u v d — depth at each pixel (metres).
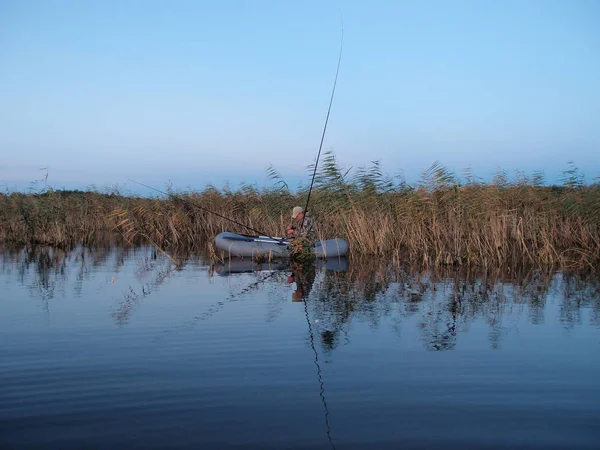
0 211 18.31
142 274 10.77
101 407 4.11
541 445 3.52
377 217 14.45
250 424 3.82
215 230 18.03
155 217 18.55
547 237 13.39
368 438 3.62
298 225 13.62
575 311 7.35
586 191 14.08
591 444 3.54
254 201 18.73
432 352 5.45
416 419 3.90
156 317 6.93
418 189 13.91
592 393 4.39
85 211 20.16
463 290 8.99
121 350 5.51
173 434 3.68
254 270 11.54
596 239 12.77
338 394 4.36
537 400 4.25
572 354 5.41
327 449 3.47
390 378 4.71
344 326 6.49
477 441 3.58
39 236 17.53
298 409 4.07
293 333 6.16
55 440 3.59
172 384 4.57
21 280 9.84
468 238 12.66
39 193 18.08
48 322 6.66
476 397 4.30
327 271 11.33
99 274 10.69
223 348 5.59
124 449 3.47
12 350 5.50
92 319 6.83
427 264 12.25
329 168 14.46
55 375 4.78
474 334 6.15
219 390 4.44
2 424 3.82
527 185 15.14
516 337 6.03
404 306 7.67
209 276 10.60
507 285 9.51
